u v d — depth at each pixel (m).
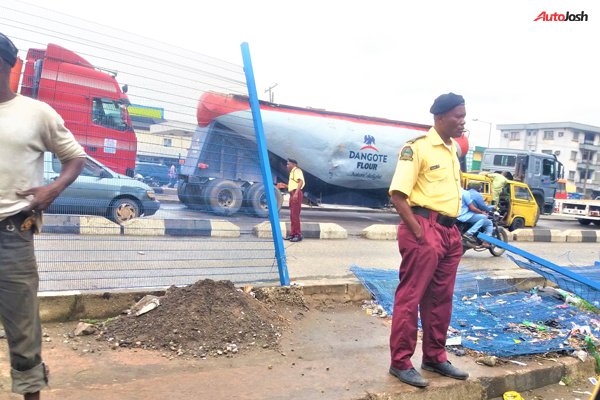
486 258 10.39
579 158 66.06
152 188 5.20
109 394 2.96
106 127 4.90
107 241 4.84
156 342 3.76
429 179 3.51
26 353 2.46
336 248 9.88
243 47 5.38
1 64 2.27
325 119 14.78
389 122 16.23
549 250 12.89
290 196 10.34
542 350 4.46
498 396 3.86
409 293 3.51
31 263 2.42
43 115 2.41
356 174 15.52
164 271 4.83
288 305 4.95
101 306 4.21
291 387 3.28
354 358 3.89
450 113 3.48
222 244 5.18
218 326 4.00
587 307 6.07
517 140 70.12
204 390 3.12
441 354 3.76
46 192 2.40
